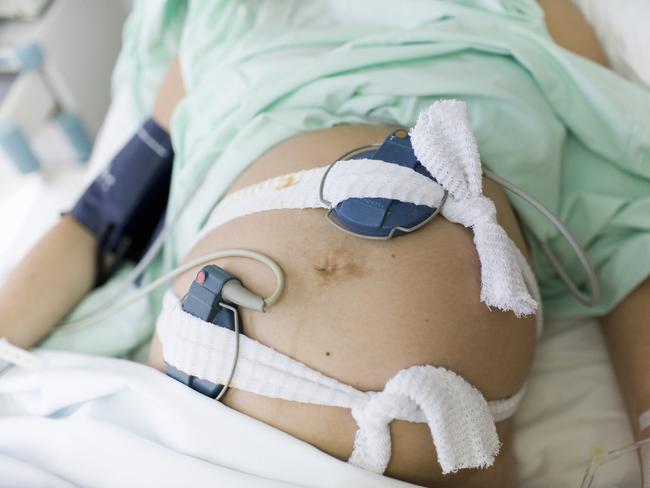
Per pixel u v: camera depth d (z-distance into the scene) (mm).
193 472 507
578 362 721
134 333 748
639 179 685
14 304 710
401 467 505
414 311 501
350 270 521
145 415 561
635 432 615
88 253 787
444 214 543
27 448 567
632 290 670
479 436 480
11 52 1319
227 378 512
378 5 785
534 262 698
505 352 531
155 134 831
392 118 671
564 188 696
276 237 554
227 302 520
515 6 775
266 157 659
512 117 639
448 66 671
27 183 1423
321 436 503
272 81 706
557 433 663
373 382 488
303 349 503
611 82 677
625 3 806
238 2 842
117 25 1735
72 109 1514
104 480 532
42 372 623
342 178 543
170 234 781
